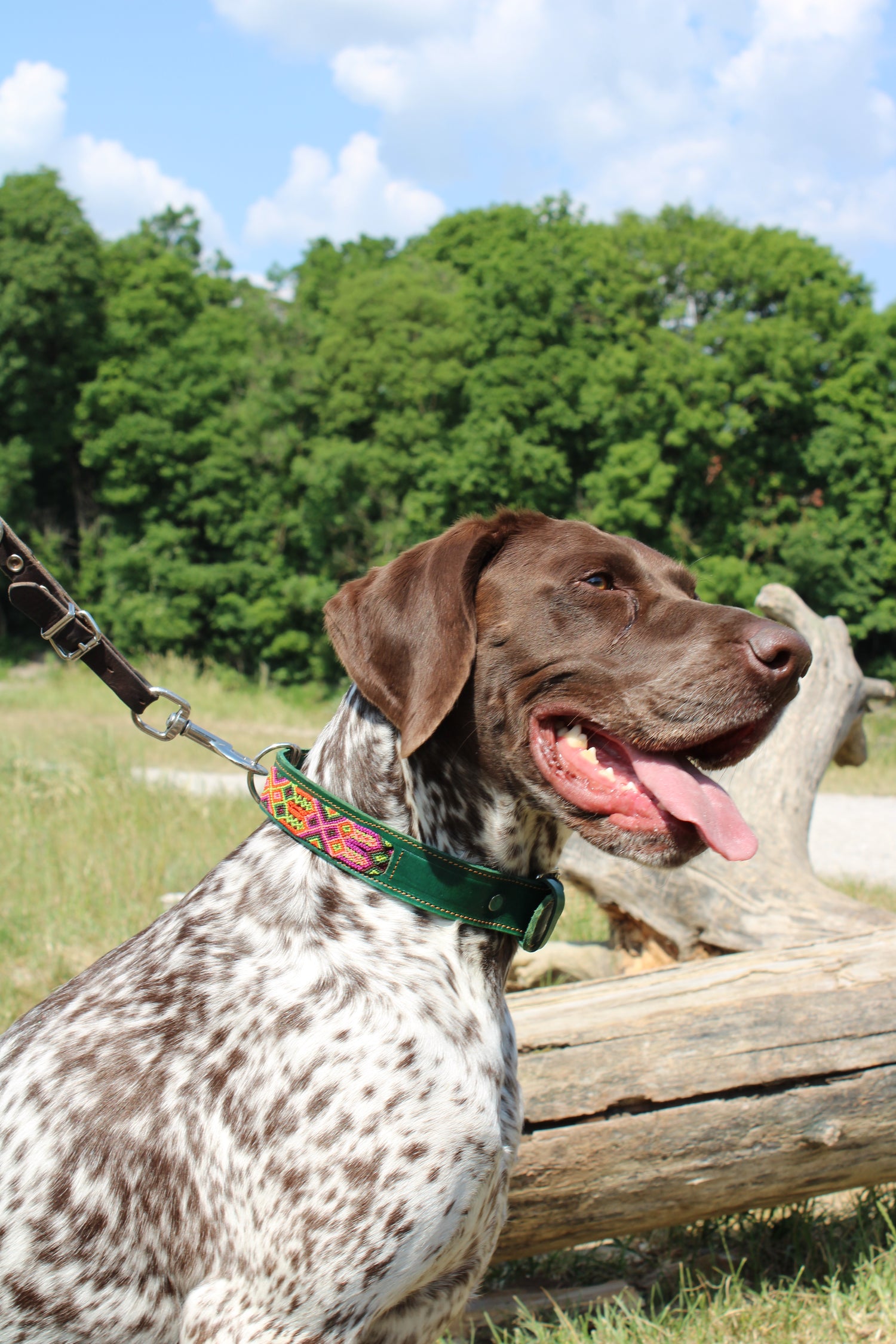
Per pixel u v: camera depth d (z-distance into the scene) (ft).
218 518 105.70
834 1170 10.16
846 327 104.83
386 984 6.89
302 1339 6.37
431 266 110.93
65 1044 6.93
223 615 103.86
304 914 7.13
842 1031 10.00
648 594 7.84
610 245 104.12
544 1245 9.96
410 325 96.84
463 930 7.34
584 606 7.70
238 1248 6.39
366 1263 6.35
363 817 7.25
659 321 106.63
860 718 21.13
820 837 37.88
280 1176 6.35
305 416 104.37
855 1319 9.71
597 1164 9.62
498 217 132.36
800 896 15.52
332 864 7.26
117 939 18.62
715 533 102.47
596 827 7.54
